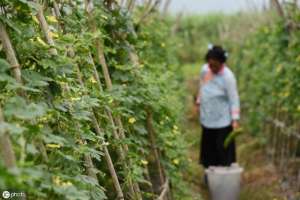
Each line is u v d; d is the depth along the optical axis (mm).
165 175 5238
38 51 2910
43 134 2541
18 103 2336
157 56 7648
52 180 2461
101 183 4105
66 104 2996
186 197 5953
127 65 4602
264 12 11984
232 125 7457
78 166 2986
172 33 14703
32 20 2945
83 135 3100
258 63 11219
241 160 9469
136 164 4141
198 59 24016
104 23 4566
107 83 4211
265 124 9641
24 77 2656
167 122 5410
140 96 4621
